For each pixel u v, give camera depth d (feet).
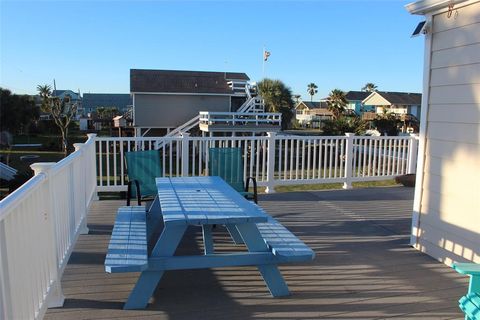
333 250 13.56
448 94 12.35
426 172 13.30
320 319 8.98
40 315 8.38
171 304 9.53
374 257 12.93
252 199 17.93
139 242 10.00
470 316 7.43
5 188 44.37
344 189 24.75
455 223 12.14
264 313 9.20
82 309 9.21
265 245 9.96
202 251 13.19
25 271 7.38
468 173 11.69
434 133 12.95
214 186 13.62
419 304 9.77
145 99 75.51
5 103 102.01
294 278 11.18
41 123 119.96
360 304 9.71
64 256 11.45
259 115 64.23
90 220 16.53
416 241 13.78
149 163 17.11
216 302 9.69
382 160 26.94
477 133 11.40
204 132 66.03
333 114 136.46
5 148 88.63
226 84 81.97
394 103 149.18
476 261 11.43
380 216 18.13
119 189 21.50
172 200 11.28
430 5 12.35
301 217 17.83
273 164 23.58
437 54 12.71
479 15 11.19
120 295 9.93
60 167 10.24
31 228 7.81
